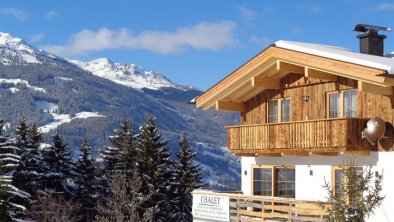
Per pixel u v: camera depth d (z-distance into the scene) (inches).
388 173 655.8
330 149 686.5
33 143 1672.0
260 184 841.5
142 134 1745.8
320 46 784.9
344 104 722.8
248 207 819.4
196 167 1916.8
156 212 1593.3
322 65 680.4
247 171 863.7
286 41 761.0
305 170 764.6
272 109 837.2
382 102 671.8
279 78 813.2
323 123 698.2
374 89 647.8
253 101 867.4
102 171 1839.3
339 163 716.0
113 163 1897.1
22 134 1520.7
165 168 1717.5
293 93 797.2
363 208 438.9
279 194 808.3
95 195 1742.1
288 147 744.3
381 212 657.6
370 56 721.0
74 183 1748.3
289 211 690.2
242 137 824.9
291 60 719.1
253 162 853.2
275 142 766.5
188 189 1806.1
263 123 840.9
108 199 1438.2
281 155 805.2
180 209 1804.9
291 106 799.1
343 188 454.9
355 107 708.7
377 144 672.4
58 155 1678.2
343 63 654.5
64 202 1547.7
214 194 803.4
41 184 1605.6
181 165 1852.9
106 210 1378.0
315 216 671.1
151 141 1723.7
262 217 728.3
